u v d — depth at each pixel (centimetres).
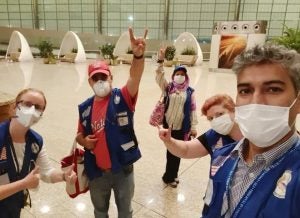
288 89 82
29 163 151
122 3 2425
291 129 87
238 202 86
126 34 2052
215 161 104
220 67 1488
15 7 2483
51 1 2464
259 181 81
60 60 2036
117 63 1891
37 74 1280
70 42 2092
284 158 82
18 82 1022
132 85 178
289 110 83
